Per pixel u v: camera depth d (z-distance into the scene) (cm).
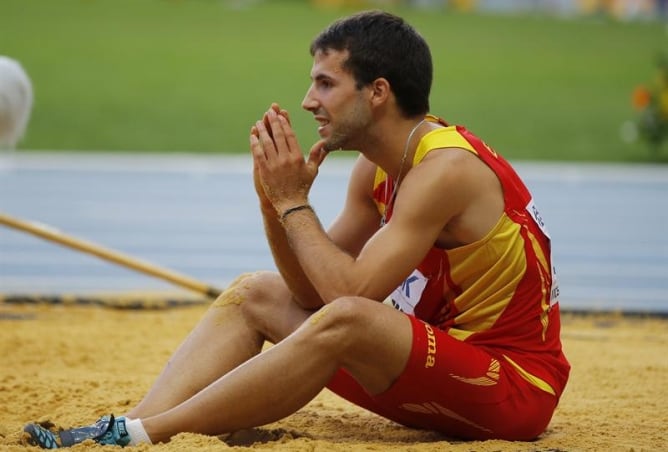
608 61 9925
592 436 1563
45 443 1392
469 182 1406
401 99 1432
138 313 2847
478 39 10719
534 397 1473
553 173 5897
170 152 6253
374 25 1427
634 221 4741
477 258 1430
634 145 6788
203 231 4300
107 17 10656
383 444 1480
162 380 1510
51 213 4538
